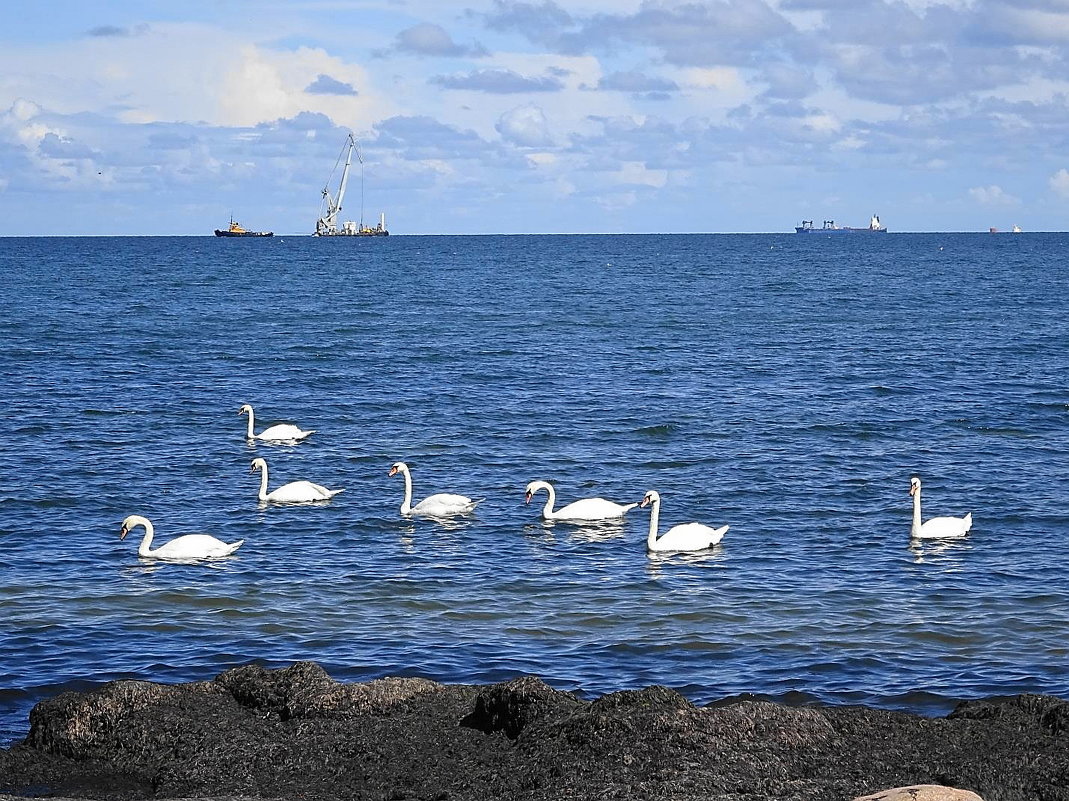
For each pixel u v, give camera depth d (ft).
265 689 56.59
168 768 50.78
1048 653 68.59
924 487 111.75
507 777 48.14
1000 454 126.21
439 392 168.76
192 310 304.71
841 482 114.11
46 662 66.95
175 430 140.15
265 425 143.95
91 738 53.67
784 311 311.27
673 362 202.49
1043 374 184.24
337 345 225.35
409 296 372.17
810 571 86.17
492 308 321.73
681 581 83.71
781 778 47.19
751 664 66.90
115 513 102.99
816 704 60.08
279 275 508.12
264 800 46.75
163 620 74.64
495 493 112.16
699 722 49.80
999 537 95.20
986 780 47.73
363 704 55.36
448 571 86.48
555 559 89.97
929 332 251.19
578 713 51.08
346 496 110.63
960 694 62.39
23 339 227.20
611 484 115.03
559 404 157.89
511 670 66.03
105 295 359.05
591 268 601.21
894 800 41.52
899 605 77.71
